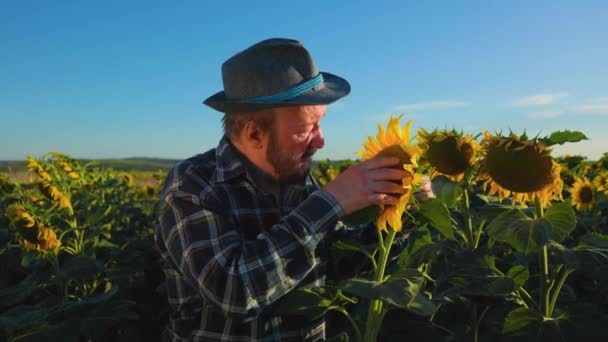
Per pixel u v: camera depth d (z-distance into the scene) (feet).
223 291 7.13
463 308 9.58
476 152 8.73
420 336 9.20
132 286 17.56
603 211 17.33
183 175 8.11
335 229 9.20
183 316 8.57
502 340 7.95
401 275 7.02
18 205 15.31
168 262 8.59
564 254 8.25
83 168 24.52
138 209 26.48
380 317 7.54
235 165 8.13
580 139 8.00
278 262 7.04
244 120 7.93
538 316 8.00
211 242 7.45
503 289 8.13
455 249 9.65
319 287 7.55
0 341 10.95
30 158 21.07
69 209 18.39
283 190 8.64
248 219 8.12
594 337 7.55
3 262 18.61
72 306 10.96
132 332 15.80
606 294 10.52
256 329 8.01
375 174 6.79
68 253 17.51
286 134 7.75
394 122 6.97
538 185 8.24
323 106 7.94
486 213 8.38
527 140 8.22
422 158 8.96
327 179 31.48
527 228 7.57
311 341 8.71
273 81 7.64
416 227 8.82
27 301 16.56
